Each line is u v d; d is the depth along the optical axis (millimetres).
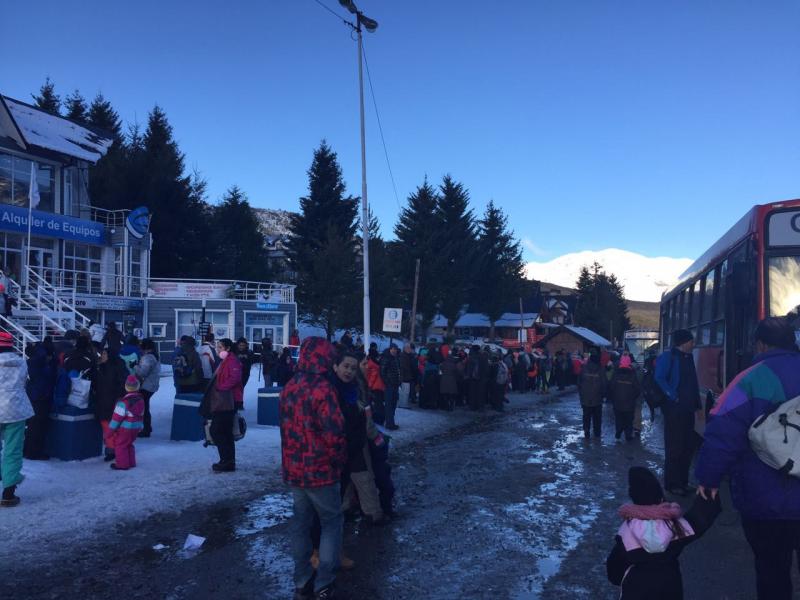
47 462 8891
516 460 10602
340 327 44312
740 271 7352
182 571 5367
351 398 6324
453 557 5727
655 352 18844
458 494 8125
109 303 29828
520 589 4992
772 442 3283
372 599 4797
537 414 18562
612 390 13266
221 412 8883
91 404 9344
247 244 57875
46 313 21828
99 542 6062
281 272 61000
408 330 57188
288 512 7164
